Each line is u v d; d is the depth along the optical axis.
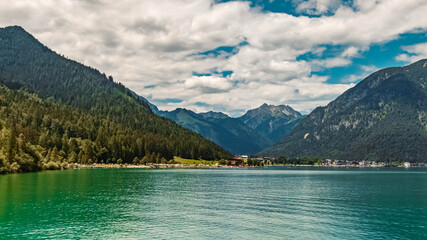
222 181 168.12
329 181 187.00
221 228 63.19
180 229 62.41
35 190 110.50
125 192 113.06
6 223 65.25
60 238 56.25
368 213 80.19
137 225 65.06
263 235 58.81
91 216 72.62
